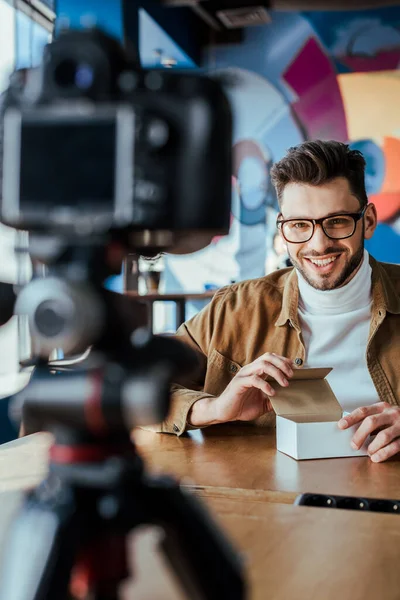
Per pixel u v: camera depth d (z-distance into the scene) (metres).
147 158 0.39
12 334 0.49
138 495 0.41
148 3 4.30
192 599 0.44
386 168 5.27
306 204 1.59
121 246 0.43
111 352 0.41
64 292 0.39
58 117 0.40
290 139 5.50
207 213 0.40
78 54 0.41
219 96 0.40
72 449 0.42
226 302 1.81
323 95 5.42
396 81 5.25
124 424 0.41
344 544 0.71
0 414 2.84
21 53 3.17
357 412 1.22
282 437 1.24
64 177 0.40
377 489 1.00
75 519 0.40
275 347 1.74
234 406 1.35
